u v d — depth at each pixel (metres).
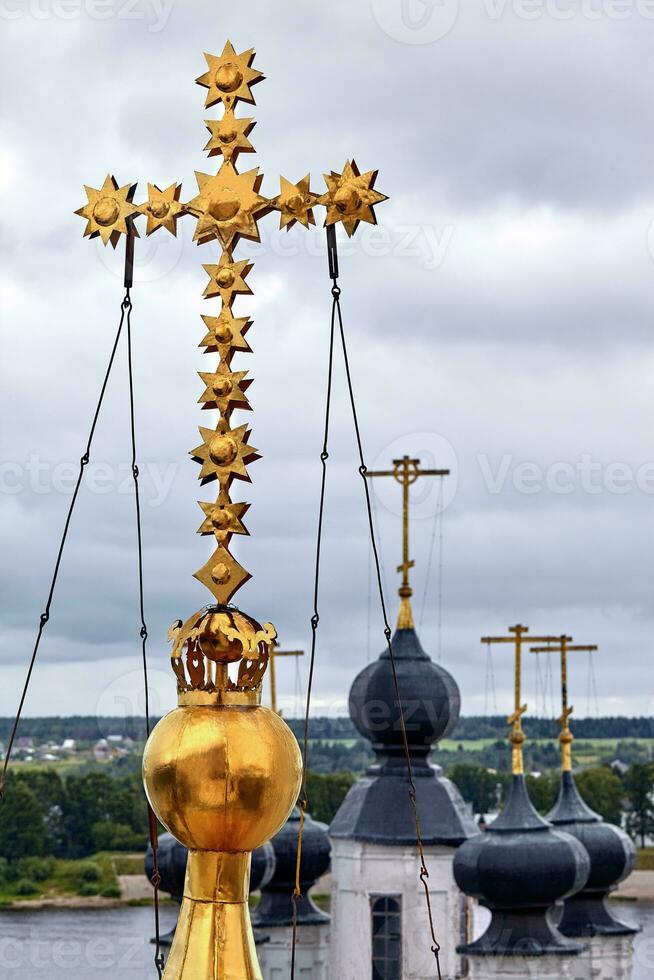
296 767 16.09
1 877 106.56
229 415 16.80
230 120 16.98
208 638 16.02
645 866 106.50
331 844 81.56
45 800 109.56
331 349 17.94
